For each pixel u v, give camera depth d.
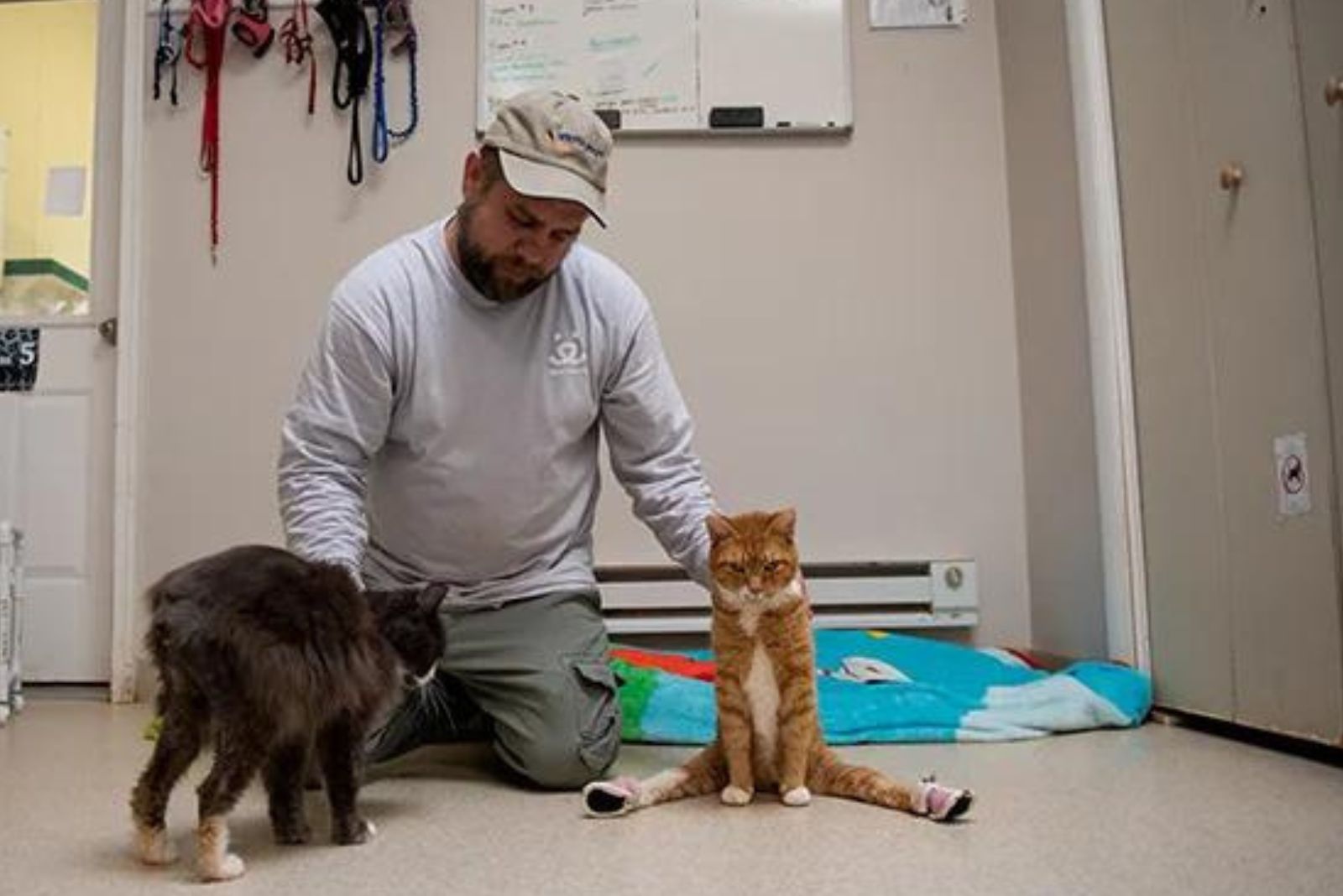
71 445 2.96
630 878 1.16
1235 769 1.69
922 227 3.02
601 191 1.44
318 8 2.97
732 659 1.47
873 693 2.09
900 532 2.95
